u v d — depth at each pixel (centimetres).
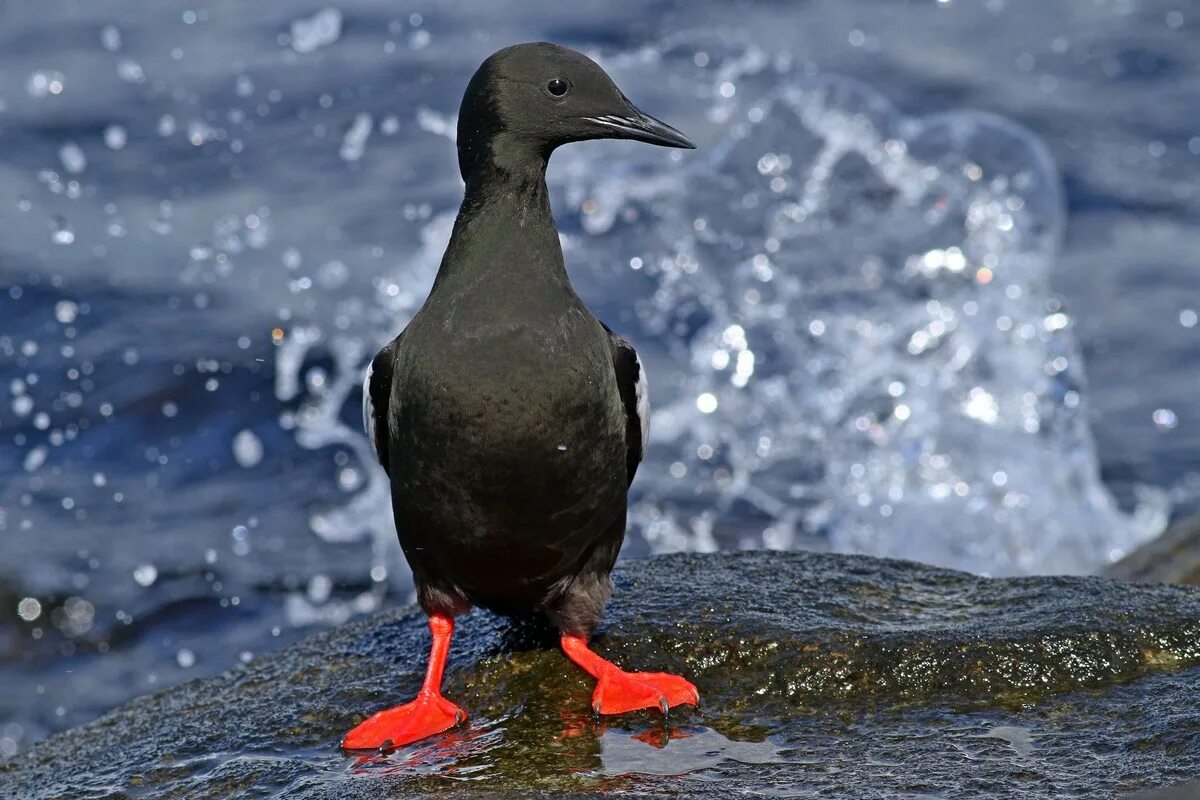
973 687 673
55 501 1418
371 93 2128
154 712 767
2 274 1708
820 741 639
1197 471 1438
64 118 2069
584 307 681
